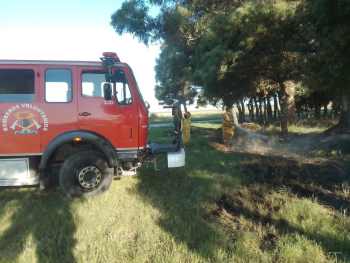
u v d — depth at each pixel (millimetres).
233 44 13469
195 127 24656
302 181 7398
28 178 6305
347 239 4355
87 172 6434
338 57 9055
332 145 11281
